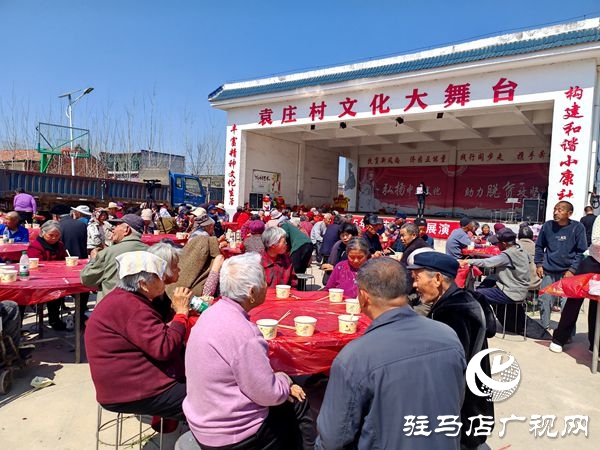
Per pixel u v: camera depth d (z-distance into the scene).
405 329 1.69
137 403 2.38
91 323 2.42
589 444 3.11
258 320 2.80
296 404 2.35
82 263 5.39
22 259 4.34
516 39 11.80
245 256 2.24
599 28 10.29
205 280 3.95
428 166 23.47
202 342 2.05
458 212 22.52
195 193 20.59
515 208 20.88
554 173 10.98
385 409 1.58
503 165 21.23
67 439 3.06
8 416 3.36
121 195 17.34
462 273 5.00
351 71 15.16
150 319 2.40
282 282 4.58
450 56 12.66
